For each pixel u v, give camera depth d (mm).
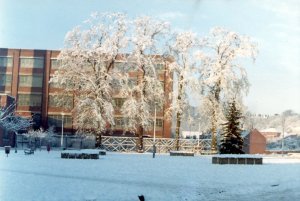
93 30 57344
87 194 16109
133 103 56812
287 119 138000
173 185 20047
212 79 55438
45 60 89250
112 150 66188
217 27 57469
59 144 76875
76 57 56875
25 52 89562
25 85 88812
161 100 59594
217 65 56031
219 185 20844
